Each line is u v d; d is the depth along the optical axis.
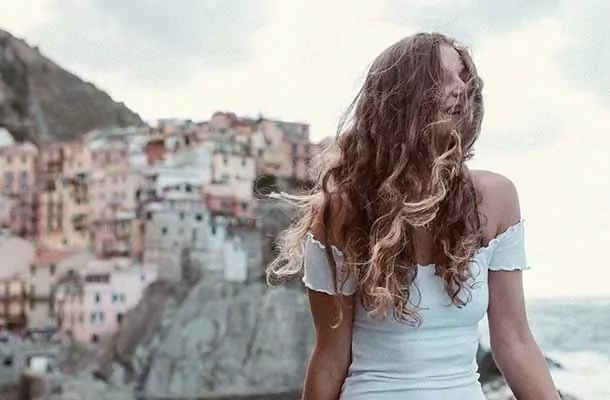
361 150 1.42
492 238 1.41
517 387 1.47
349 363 1.46
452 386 1.36
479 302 1.38
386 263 1.34
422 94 1.40
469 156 1.44
